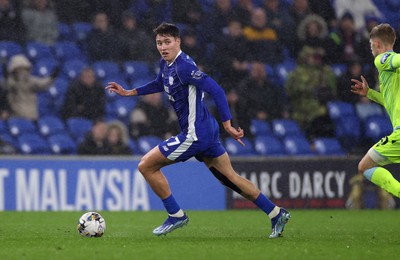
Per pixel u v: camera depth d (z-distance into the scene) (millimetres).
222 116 25391
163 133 51219
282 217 26984
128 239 25969
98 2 52875
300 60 55562
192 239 26188
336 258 20234
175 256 20344
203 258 19922
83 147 48812
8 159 45188
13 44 51750
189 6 54000
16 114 49719
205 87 25344
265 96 53906
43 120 49969
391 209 52469
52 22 52750
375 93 28484
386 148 26906
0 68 50625
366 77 56938
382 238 28078
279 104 54219
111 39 52812
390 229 34406
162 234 28016
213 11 54344
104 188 46750
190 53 53406
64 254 20797
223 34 54156
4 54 51188
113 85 27984
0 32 51750
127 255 20562
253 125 53312
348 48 56938
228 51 53938
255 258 20000
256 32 54906
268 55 54938
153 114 51219
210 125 26094
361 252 21844
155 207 47625
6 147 48375
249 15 55031
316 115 54812
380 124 56219
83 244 23891
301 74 54938
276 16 55844
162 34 25719
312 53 55969
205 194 48938
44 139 49375
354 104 56000
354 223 38781
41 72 51312
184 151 25969
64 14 52938
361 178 52281
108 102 50906
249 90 53688
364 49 57438
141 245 23531
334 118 55219
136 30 53281
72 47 52625
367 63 57188
